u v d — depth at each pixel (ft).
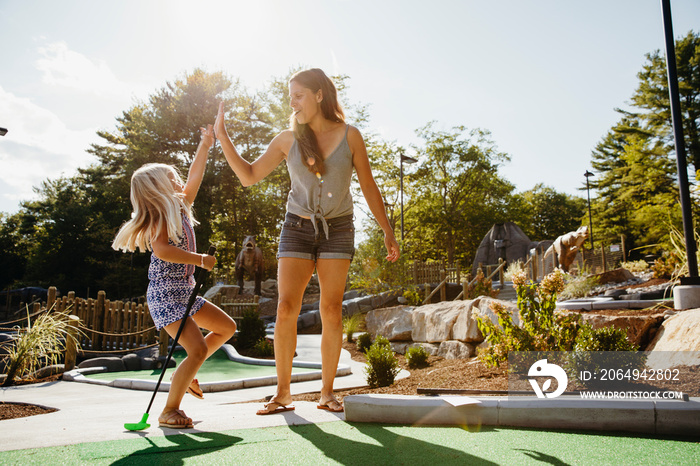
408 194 144.25
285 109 97.30
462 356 24.58
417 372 21.49
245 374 23.22
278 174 104.32
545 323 12.94
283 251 9.24
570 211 201.77
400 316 33.50
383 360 16.76
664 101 96.22
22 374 23.24
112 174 147.02
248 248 69.31
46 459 5.78
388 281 53.11
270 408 8.91
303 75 9.34
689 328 12.32
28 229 161.48
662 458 5.65
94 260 119.55
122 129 145.89
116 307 33.68
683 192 20.02
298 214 9.22
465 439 6.66
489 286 45.39
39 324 24.08
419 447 6.26
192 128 110.32
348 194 9.47
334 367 9.24
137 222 8.12
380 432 7.14
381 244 53.78
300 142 9.20
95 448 6.24
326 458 5.81
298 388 18.42
